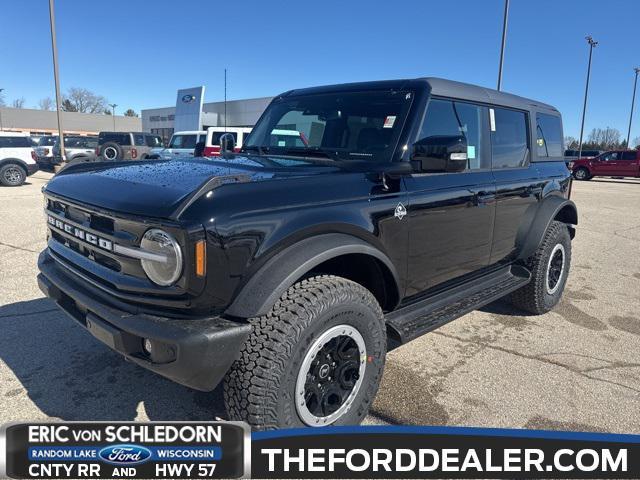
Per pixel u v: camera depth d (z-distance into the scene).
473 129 3.77
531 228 4.47
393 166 2.97
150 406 3.04
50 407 3.00
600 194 19.19
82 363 3.57
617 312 5.12
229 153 3.77
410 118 3.18
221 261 2.16
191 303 2.17
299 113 3.76
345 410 2.65
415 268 3.19
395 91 3.37
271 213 2.34
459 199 3.46
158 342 2.17
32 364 3.54
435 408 3.14
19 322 4.26
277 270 2.31
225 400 2.40
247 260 2.25
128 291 2.32
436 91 3.35
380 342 2.78
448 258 3.50
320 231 2.51
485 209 3.78
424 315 3.34
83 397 3.12
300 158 3.35
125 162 3.24
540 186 4.57
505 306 5.24
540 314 4.93
